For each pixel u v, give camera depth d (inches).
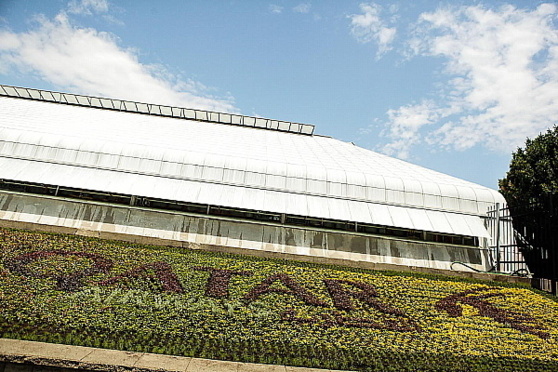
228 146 956.6
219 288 495.5
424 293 564.7
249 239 751.1
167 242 641.0
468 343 430.3
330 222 802.2
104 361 301.0
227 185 800.3
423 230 799.1
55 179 751.1
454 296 567.2
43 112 1075.3
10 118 914.1
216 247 648.4
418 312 500.4
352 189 832.3
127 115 1269.7
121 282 478.6
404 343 414.0
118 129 976.9
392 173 911.0
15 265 482.3
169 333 372.8
